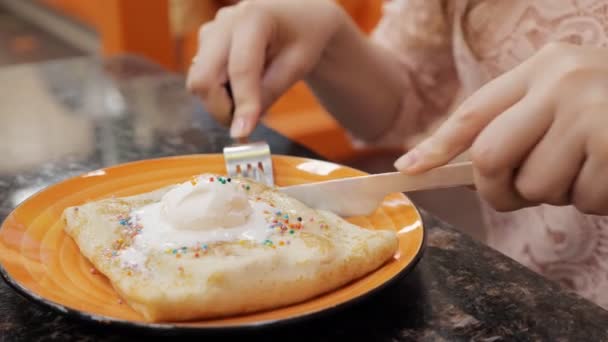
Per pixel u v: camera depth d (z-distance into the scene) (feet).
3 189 2.50
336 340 1.84
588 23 2.64
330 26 2.96
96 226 2.01
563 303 1.96
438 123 3.69
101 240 1.97
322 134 5.31
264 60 2.76
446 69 3.53
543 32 2.77
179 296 1.76
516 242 2.93
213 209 1.97
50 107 3.30
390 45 3.64
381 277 1.90
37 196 2.14
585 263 2.69
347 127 3.59
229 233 1.96
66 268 1.95
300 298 1.86
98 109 3.29
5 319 1.88
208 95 2.75
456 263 2.10
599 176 1.90
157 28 6.84
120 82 3.80
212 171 2.38
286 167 2.41
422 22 3.42
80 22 12.14
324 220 2.10
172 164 2.38
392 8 3.68
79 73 3.98
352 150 5.51
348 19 3.14
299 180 2.37
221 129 3.04
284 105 5.82
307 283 1.86
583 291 2.72
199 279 1.79
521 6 2.81
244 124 2.58
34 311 1.90
